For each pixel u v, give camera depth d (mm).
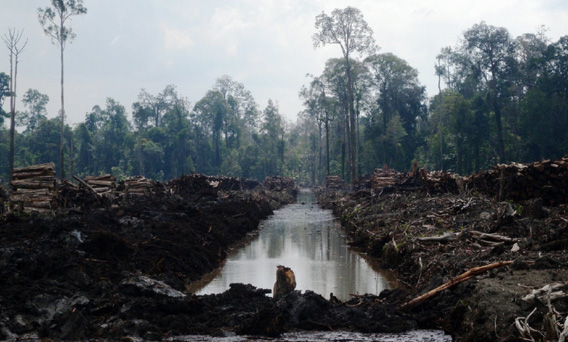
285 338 8164
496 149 70312
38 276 9984
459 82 95875
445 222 16859
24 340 7789
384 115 83438
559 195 18516
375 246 17250
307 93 85625
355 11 63969
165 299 9289
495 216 14430
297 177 119125
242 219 25656
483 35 68125
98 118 124625
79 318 8203
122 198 24141
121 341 7953
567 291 7195
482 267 9109
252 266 15758
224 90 130375
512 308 6980
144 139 102625
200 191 31438
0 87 84500
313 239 22469
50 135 97688
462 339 7328
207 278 13875
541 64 65438
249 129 130000
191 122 120125
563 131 59219
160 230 16109
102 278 10672
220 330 8508
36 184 19094
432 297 9094
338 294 11648
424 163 76938
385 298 10008
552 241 11234
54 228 12703
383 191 31828
